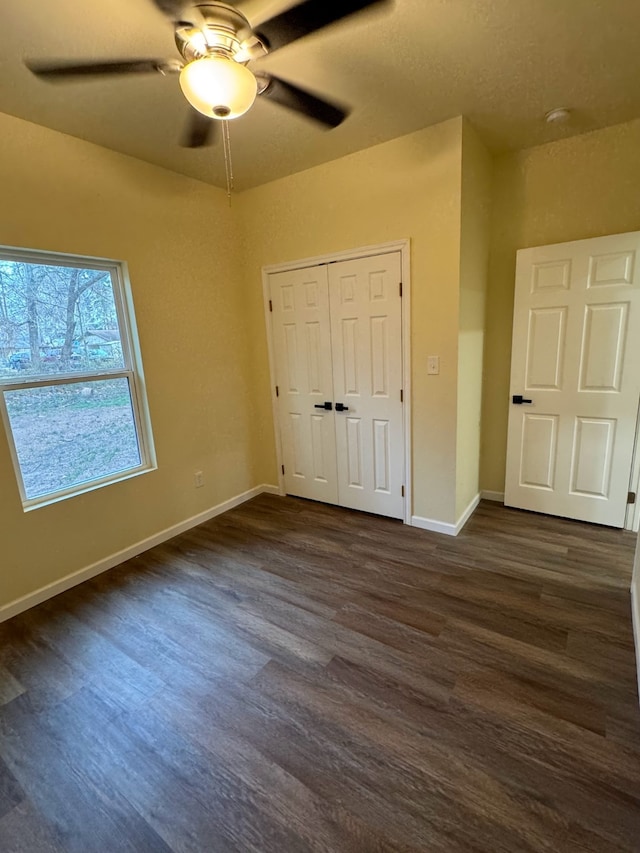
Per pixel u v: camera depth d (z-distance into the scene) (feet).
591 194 8.71
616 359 8.82
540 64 6.15
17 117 6.93
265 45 4.97
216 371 10.94
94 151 8.00
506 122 7.96
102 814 4.16
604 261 8.63
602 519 9.57
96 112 6.88
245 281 11.45
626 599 7.06
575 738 4.69
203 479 10.82
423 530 9.83
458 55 5.90
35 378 7.66
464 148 7.89
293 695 5.46
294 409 11.52
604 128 8.33
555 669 5.65
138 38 5.34
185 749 4.79
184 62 5.03
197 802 4.22
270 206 10.50
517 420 10.20
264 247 10.85
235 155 8.73
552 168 9.00
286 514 11.11
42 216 7.35
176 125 7.37
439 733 4.83
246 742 4.84
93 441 8.68
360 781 4.35
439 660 5.90
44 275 7.70
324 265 9.97
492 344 10.50
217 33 4.57
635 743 4.60
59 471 8.16
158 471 9.70
